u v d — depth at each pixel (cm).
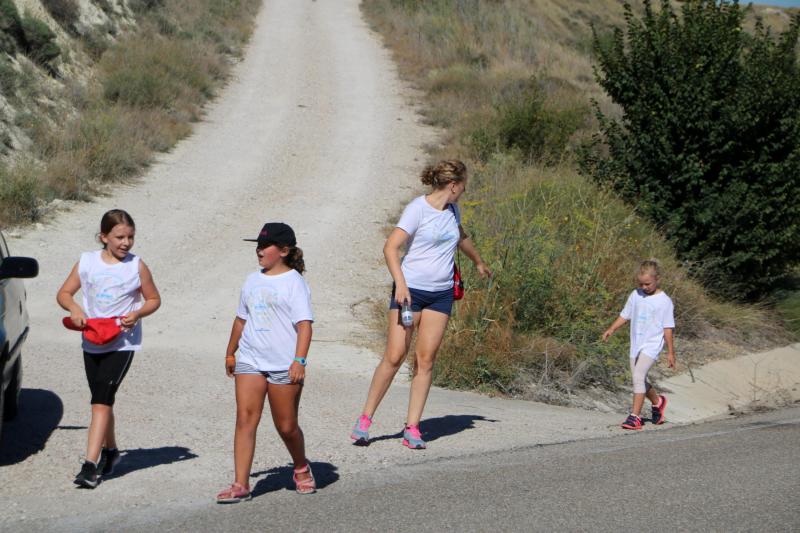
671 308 1465
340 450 1149
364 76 5772
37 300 2206
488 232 2164
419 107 5194
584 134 4428
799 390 2056
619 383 1892
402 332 1152
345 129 4678
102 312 951
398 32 6819
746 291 2709
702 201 2648
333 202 3519
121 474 1005
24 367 1603
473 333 1798
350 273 2686
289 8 7481
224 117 4725
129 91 4391
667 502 954
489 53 6147
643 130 2812
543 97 4331
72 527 830
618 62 2894
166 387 1506
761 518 910
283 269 900
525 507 918
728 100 2655
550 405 1706
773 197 2641
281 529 831
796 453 1230
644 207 2700
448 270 1156
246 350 895
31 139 3484
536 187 2769
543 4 9306
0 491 930
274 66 5831
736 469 1116
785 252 2736
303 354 880
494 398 1700
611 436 1366
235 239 2972
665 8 2847
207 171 3819
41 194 3034
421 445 1179
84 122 3769
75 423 1228
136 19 5538
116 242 952
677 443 1298
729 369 2147
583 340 1908
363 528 839
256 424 906
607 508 924
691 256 2670
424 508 906
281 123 4706
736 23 2777
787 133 2620
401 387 1667
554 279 1992
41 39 4128
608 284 2130
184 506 900
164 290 2378
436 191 1148
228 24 6419
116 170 3516
